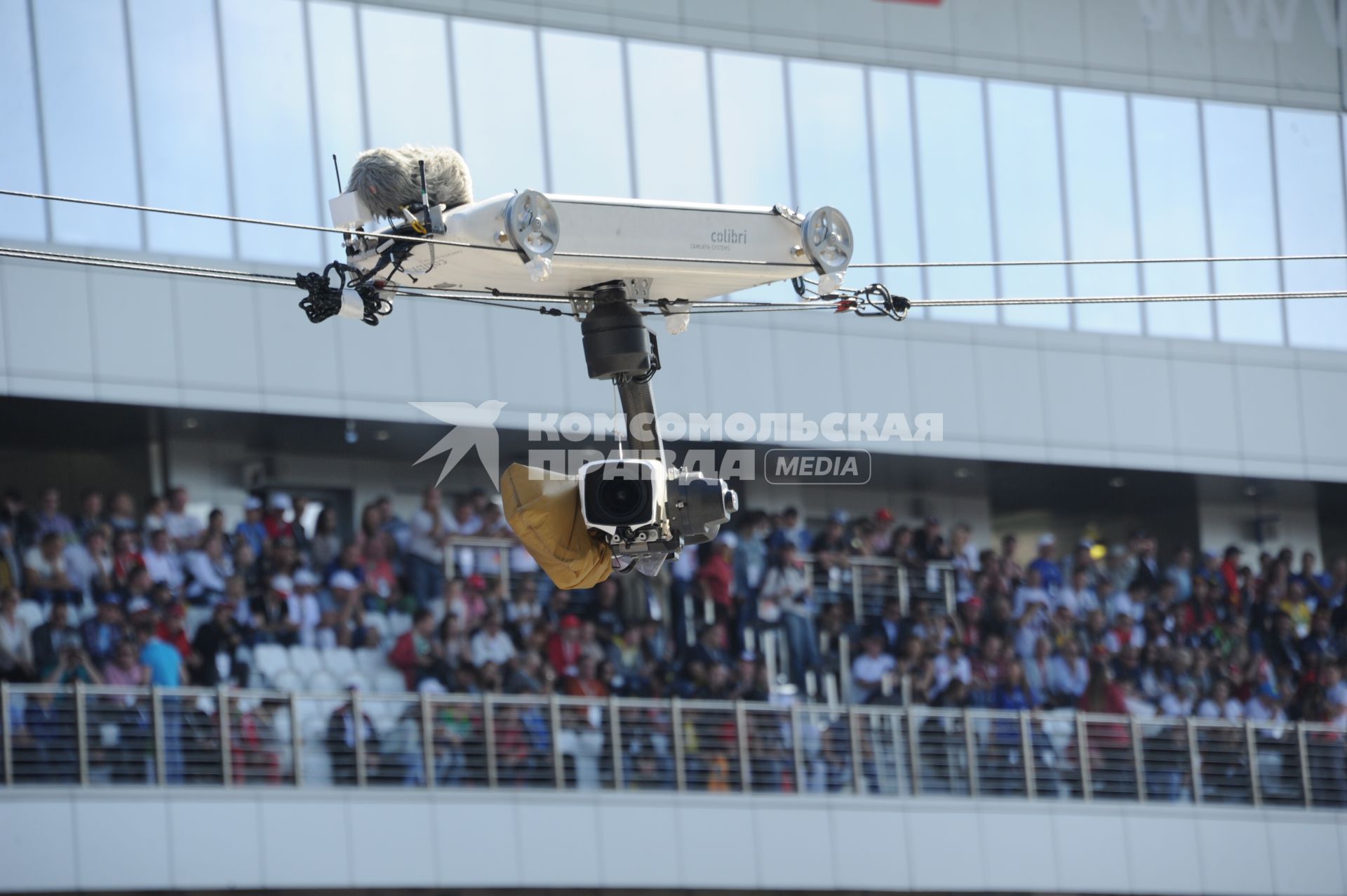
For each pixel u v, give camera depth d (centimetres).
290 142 4931
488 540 4950
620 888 4869
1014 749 5416
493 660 4803
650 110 5450
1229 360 6309
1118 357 6147
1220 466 6256
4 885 4066
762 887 4956
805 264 1786
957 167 5906
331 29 5000
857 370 5728
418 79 5103
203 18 4831
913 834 5181
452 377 5162
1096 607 5869
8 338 4597
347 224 1730
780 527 5384
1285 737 5878
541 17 5306
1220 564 6216
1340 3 6544
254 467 5122
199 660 4459
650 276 1742
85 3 4681
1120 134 6172
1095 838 5456
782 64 5678
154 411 4812
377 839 4500
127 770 4247
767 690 5138
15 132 4588
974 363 5906
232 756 4378
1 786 4094
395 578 4828
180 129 4797
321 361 4994
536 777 4731
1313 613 6275
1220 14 6375
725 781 4969
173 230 4794
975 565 5684
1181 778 5659
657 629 5047
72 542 4403
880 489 6097
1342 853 5809
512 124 5228
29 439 4862
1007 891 5366
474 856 4603
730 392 5519
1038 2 6100
